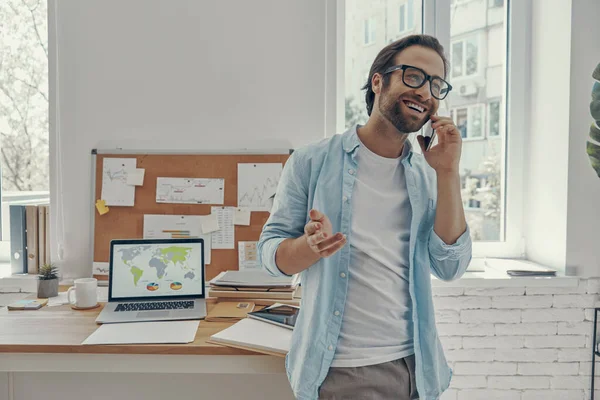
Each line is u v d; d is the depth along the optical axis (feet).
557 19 7.12
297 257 3.58
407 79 3.50
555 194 7.19
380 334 3.75
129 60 6.99
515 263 7.64
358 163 3.85
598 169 6.73
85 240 7.06
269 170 7.04
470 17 7.82
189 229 7.02
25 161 7.63
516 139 7.86
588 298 7.01
